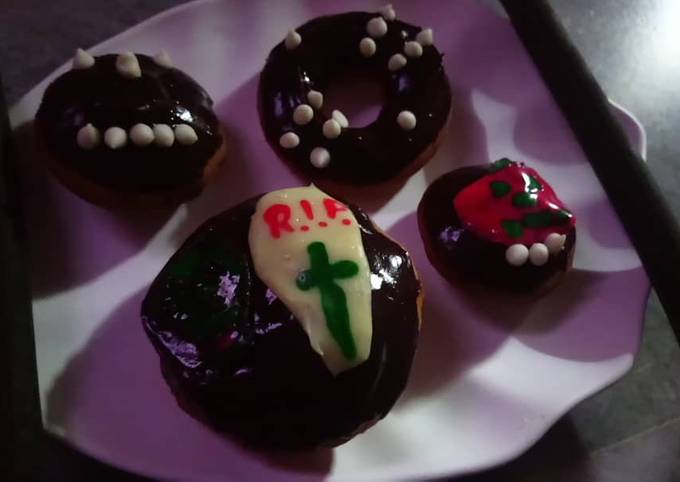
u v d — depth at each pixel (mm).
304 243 185
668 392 217
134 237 215
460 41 246
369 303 182
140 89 210
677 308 192
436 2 250
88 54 218
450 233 210
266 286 181
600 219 219
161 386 194
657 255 200
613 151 214
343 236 188
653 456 207
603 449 208
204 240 191
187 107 214
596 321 208
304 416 177
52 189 215
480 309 213
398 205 229
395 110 228
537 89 237
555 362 203
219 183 227
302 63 230
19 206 200
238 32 240
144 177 208
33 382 172
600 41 282
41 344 196
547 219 209
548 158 231
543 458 204
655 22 287
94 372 195
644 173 209
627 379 218
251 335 178
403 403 198
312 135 222
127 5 268
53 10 263
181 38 235
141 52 232
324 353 176
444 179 219
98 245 213
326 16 240
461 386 201
